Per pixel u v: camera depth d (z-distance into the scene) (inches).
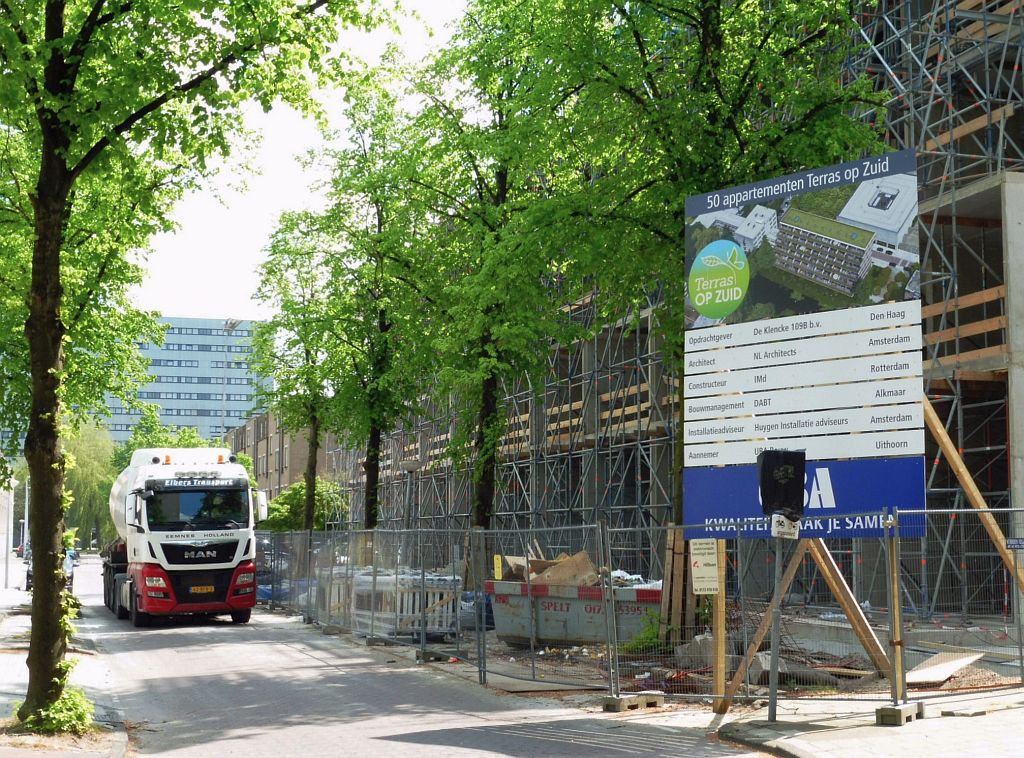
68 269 907.4
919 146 976.3
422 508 2101.4
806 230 543.5
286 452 3639.3
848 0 746.8
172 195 844.0
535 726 456.1
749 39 745.6
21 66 430.9
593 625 684.7
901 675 441.7
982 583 561.3
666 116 714.2
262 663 717.9
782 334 545.6
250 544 1052.5
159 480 1034.7
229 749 416.5
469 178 1074.7
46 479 438.9
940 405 1048.8
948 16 982.4
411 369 1200.2
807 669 541.6
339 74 516.4
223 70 474.3
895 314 509.7
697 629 594.6
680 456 734.5
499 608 731.4
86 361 1067.3
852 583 603.5
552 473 1485.0
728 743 413.4
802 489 449.1
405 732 444.5
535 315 945.5
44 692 429.7
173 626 1055.0
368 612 864.3
